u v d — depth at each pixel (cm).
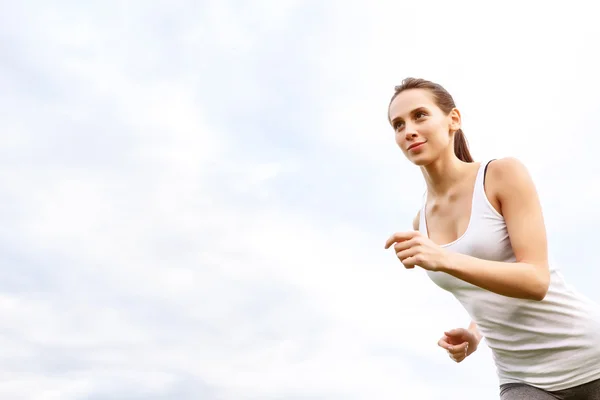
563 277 266
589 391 261
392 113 278
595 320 261
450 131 278
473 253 264
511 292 236
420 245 228
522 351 268
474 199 264
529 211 250
